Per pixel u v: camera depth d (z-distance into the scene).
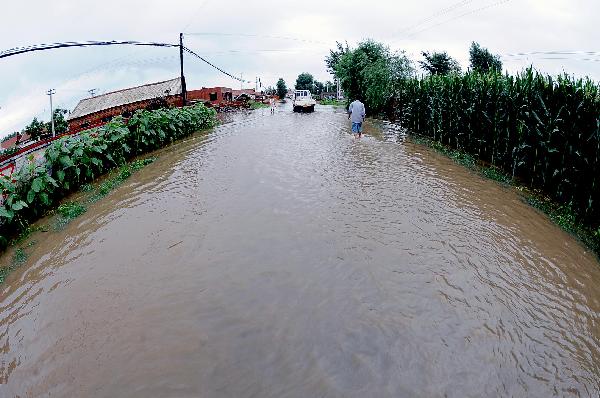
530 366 3.86
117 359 4.04
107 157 11.77
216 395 3.52
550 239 6.68
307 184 9.66
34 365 4.09
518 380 3.68
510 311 4.69
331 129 20.36
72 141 10.56
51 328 4.66
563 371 3.81
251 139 17.00
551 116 8.58
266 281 5.31
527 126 9.34
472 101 12.77
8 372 4.04
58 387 3.76
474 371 3.77
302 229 6.95
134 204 8.76
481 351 4.03
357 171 10.95
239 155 13.41
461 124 13.84
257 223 7.27
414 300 4.85
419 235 6.67
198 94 37.97
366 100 27.83
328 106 45.50
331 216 7.53
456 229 6.94
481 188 9.38
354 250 6.13
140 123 14.52
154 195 9.30
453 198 8.60
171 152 14.78
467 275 5.44
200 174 10.98
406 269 5.56
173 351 4.09
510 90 10.52
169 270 5.73
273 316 4.57
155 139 15.49
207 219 7.57
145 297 5.09
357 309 4.67
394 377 3.67
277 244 6.39
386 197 8.62
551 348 4.12
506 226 7.14
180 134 18.48
